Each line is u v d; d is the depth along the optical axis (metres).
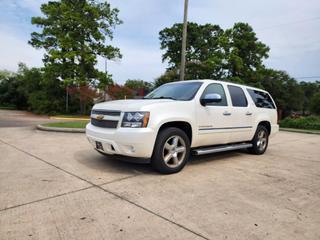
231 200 3.44
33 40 25.62
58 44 24.67
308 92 58.94
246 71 29.44
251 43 29.84
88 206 3.10
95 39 25.83
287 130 18.16
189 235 2.51
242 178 4.52
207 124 5.15
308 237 2.55
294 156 6.92
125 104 4.45
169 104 4.54
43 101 26.06
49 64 25.17
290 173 5.01
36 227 2.57
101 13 25.86
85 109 27.44
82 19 25.09
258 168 5.32
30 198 3.30
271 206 3.30
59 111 27.38
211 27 35.09
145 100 4.78
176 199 3.40
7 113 26.66
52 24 25.47
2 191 3.53
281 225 2.79
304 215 3.06
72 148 6.70
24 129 11.02
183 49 13.39
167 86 5.96
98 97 25.45
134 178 4.26
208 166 5.34
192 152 5.09
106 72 26.19
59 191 3.57
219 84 5.71
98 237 2.42
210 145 5.52
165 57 36.56
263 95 7.18
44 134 9.41
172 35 35.34
